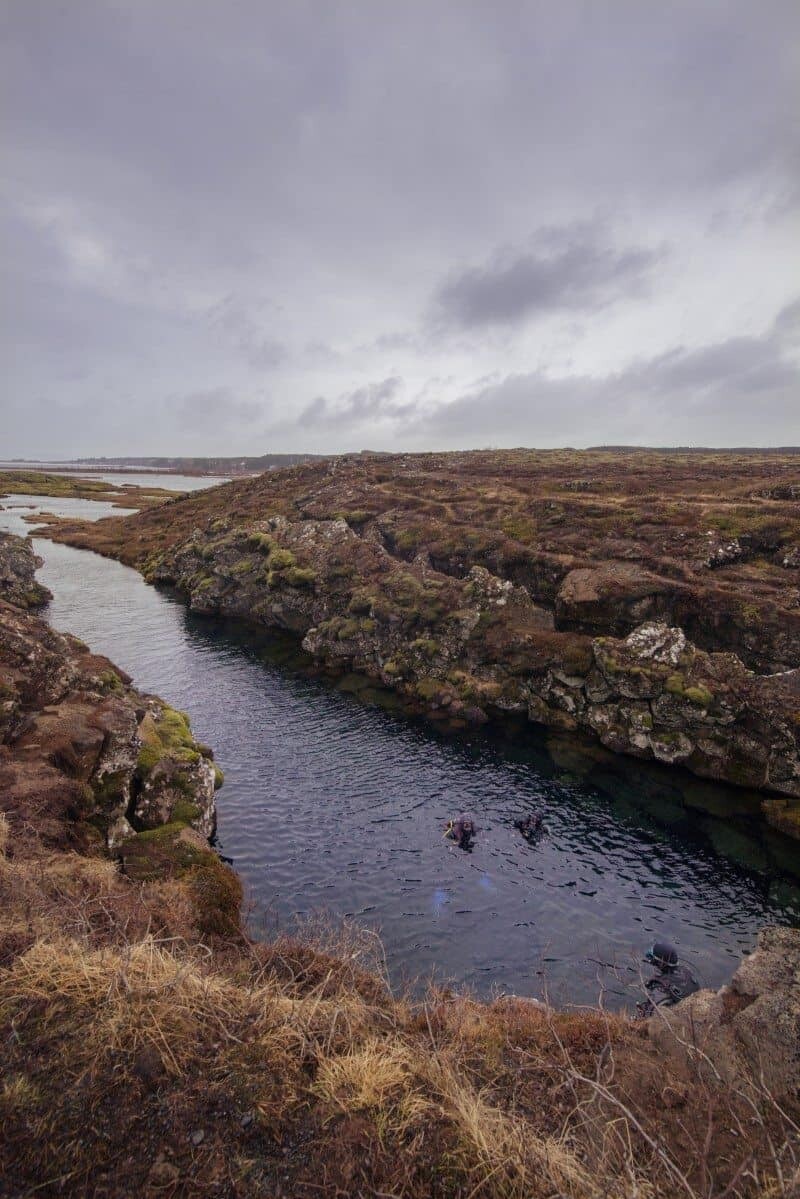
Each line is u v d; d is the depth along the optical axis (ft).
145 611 173.88
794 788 80.38
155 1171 16.98
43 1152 17.03
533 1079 24.49
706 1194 16.88
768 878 65.26
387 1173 17.84
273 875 61.77
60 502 452.76
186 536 245.24
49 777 49.52
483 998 47.93
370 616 133.39
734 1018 26.63
